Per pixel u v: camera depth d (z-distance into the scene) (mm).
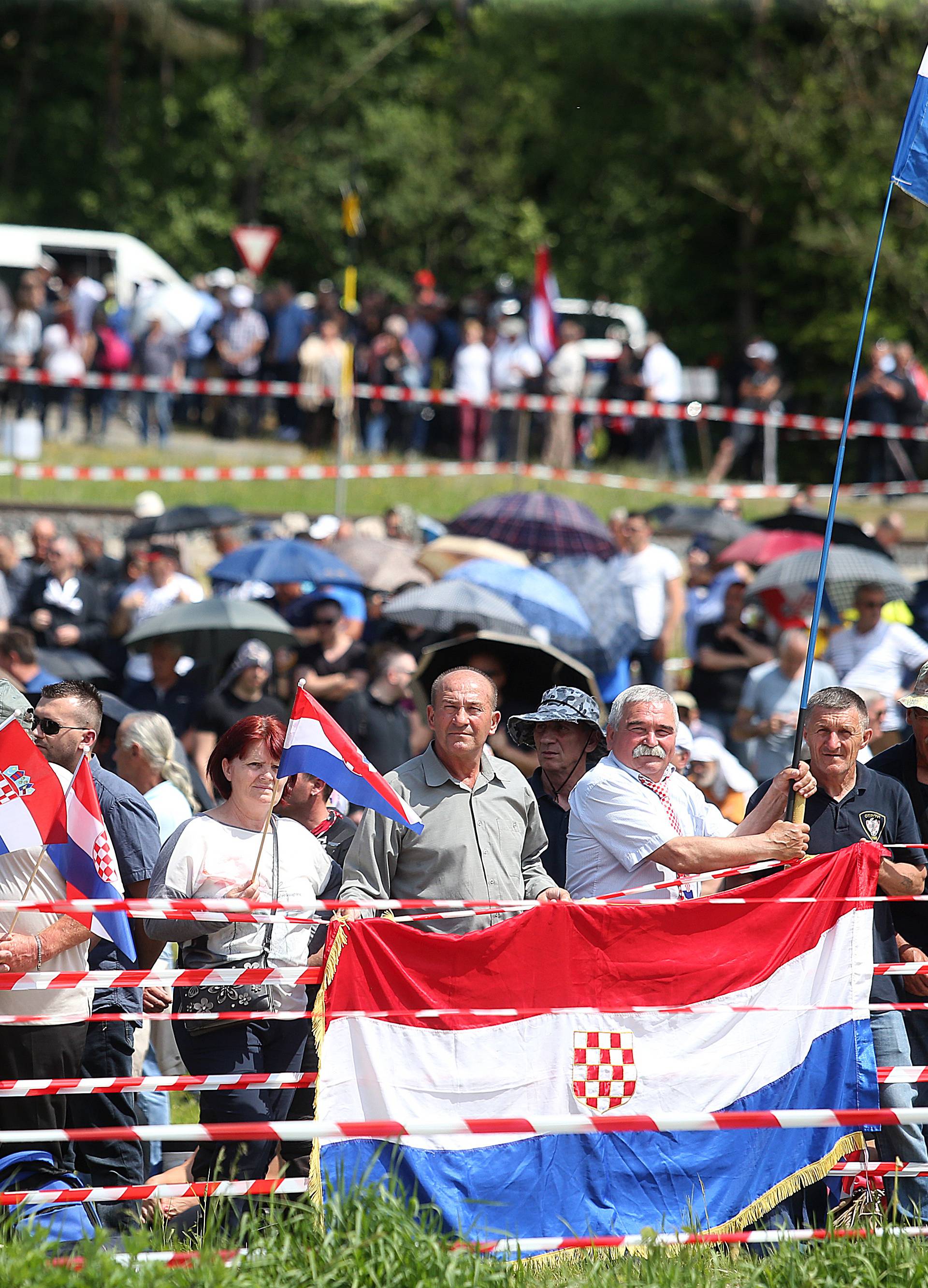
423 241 143875
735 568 52156
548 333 77625
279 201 143500
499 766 21266
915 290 115312
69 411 87438
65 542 46531
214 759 20391
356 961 18594
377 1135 17172
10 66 154125
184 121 148125
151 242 143625
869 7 117000
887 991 21000
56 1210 17500
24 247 99938
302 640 42844
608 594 42781
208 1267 15922
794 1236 18312
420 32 156500
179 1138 16969
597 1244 18000
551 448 83562
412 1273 16156
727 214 130875
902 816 22078
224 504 75312
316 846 20781
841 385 120250
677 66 128250
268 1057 19875
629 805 20484
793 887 20031
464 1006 18938
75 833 18422
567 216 137125
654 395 85750
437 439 90438
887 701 41562
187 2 147375
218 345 89188
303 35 152250
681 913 19609
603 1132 17750
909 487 81250
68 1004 18969
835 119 117250
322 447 87500
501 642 31469
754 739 37969
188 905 17422
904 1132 20922
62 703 21219
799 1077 19656
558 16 133875
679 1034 19422
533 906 19203
